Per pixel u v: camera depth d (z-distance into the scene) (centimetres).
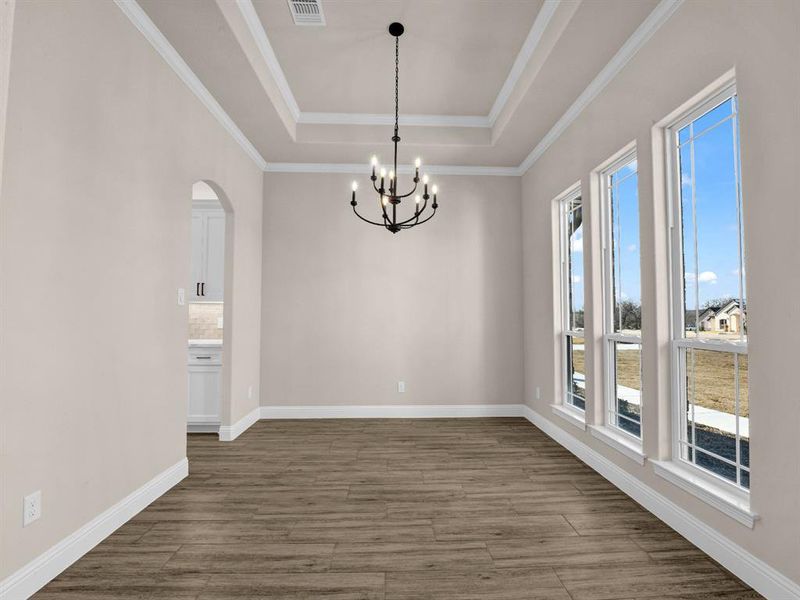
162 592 185
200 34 275
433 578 196
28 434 181
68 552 203
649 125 263
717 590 186
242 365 445
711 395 227
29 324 181
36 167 184
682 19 234
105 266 228
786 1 172
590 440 344
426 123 457
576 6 251
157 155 279
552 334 428
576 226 400
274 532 238
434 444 402
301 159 497
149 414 272
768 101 180
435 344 512
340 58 356
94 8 218
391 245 515
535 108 372
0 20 78
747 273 191
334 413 504
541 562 209
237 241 427
